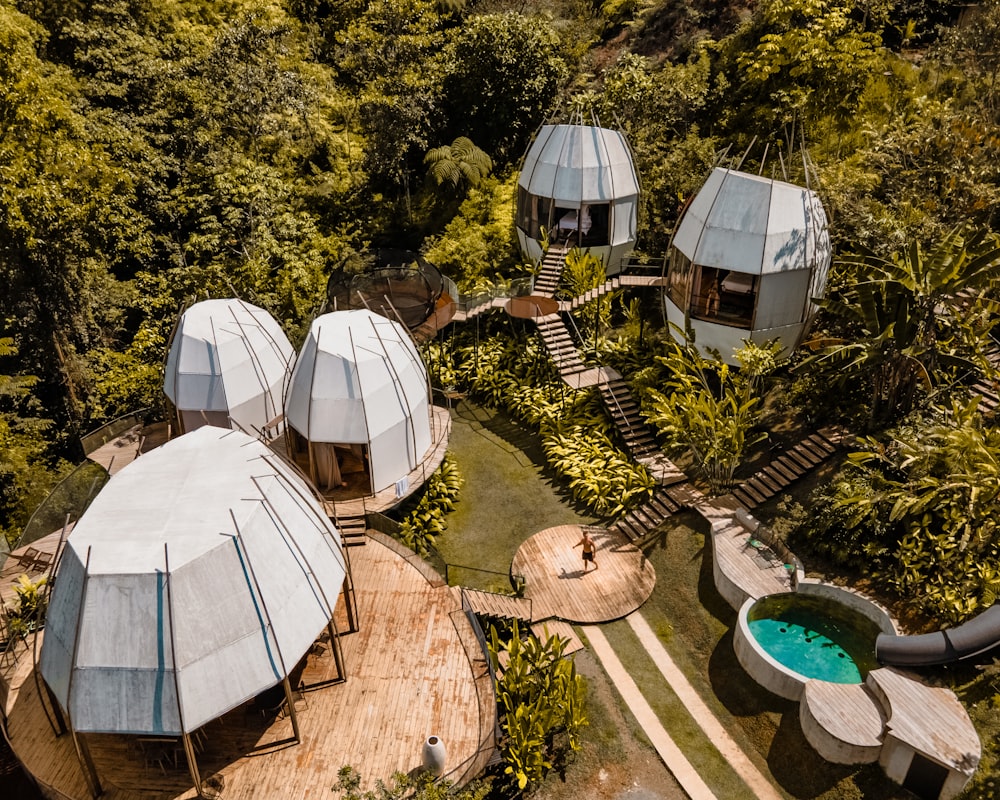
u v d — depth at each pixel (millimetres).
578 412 29547
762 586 20688
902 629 18859
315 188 43938
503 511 26391
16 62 27484
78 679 14742
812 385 25641
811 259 25016
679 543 23531
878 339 21375
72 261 32438
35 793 17500
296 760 16266
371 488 24453
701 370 25344
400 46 43281
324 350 23266
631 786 17422
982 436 19094
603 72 44719
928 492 19375
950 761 15617
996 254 20172
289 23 50062
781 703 18609
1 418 27969
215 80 41312
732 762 17828
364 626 19734
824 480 23125
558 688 18078
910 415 22188
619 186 33344
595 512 25906
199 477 17484
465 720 17094
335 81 50969
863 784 16719
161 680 14617
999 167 25734
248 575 15672
